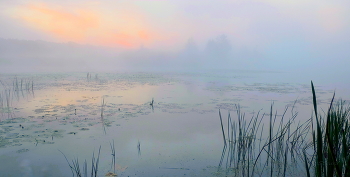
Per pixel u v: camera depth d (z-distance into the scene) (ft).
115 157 16.52
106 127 22.76
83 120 24.85
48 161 15.76
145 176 14.14
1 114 26.78
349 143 12.53
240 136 17.58
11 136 19.88
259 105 32.65
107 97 37.45
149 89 46.83
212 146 18.65
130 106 31.48
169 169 15.05
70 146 18.17
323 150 11.61
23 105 31.32
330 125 11.64
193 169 15.08
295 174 14.53
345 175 8.02
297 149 17.98
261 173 14.79
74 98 36.32
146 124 23.93
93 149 17.75
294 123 24.17
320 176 9.94
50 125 23.04
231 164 15.81
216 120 25.52
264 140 19.77
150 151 17.53
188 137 20.44
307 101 35.42
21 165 15.15
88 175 14.14
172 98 37.32
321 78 73.67
